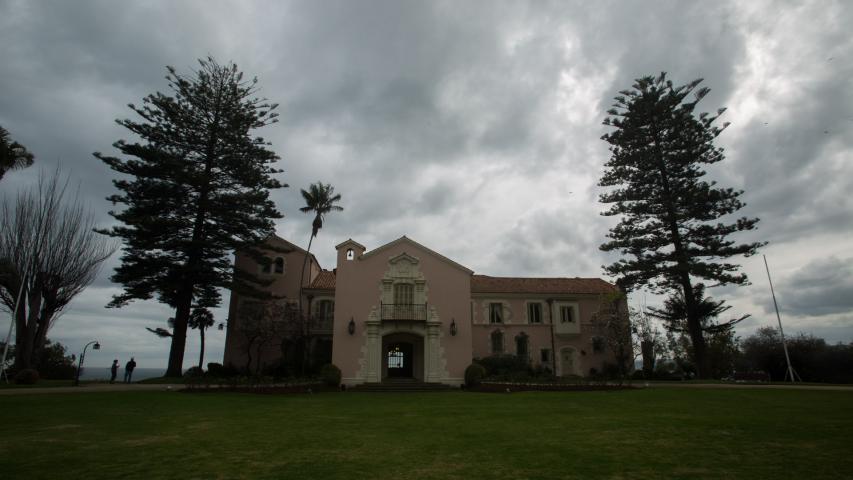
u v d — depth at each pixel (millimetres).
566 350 35719
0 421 10828
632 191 32938
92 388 20438
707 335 38719
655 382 26047
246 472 6488
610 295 33688
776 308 31125
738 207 30594
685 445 8227
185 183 29000
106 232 26844
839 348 29906
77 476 6199
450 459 7293
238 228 29969
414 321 27969
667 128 32938
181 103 30812
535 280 39062
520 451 7855
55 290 28031
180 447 8117
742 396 16750
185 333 27766
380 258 29328
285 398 18594
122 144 28125
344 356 27500
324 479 6148
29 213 27734
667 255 31391
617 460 7156
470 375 26453
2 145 24297
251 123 32531
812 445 8117
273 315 29891
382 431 10000
